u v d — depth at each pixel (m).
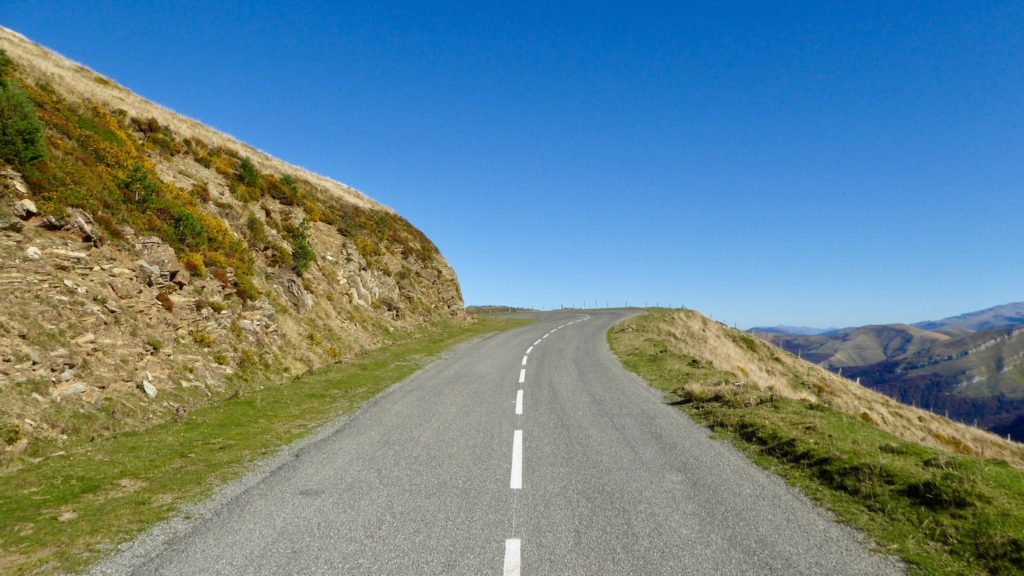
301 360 17.86
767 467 6.73
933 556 4.26
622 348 23.09
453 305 40.12
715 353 27.22
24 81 19.12
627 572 3.96
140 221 15.23
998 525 4.59
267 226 24.73
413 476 6.40
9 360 9.05
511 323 40.53
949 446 21.11
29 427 8.38
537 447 7.72
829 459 6.60
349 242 31.00
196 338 14.16
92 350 10.75
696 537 4.60
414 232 44.53
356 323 24.94
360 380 15.16
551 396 12.10
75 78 27.28
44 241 11.63
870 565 4.11
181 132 29.19
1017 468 6.50
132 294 12.96
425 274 39.03
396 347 24.11
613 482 6.12
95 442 8.89
